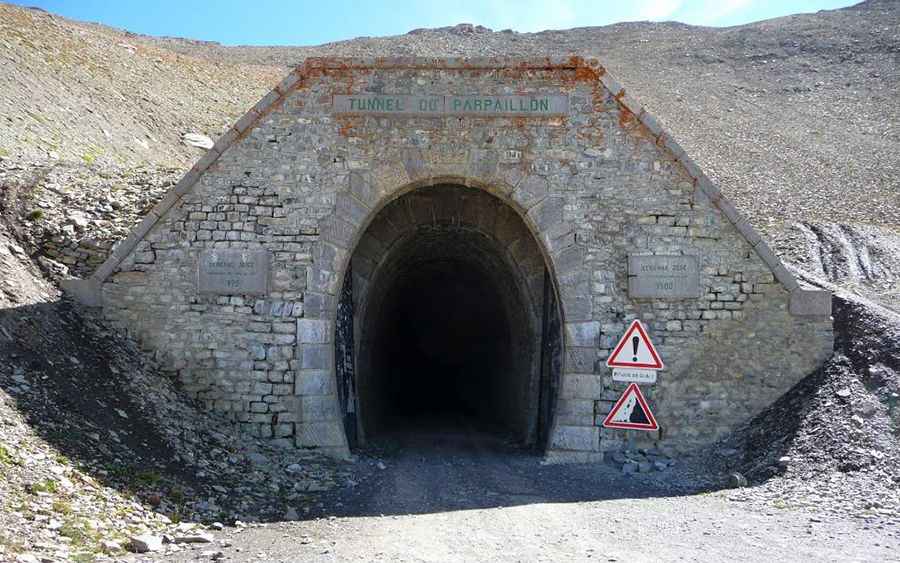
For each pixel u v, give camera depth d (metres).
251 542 8.00
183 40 73.25
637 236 12.65
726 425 12.38
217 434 11.69
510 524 8.89
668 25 80.44
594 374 12.43
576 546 7.82
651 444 12.34
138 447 10.03
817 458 10.66
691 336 12.50
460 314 23.34
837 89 55.34
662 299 12.54
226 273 12.46
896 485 9.73
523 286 15.58
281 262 12.52
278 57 64.94
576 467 12.04
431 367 25.20
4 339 10.16
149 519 8.29
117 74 35.38
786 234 22.83
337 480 11.15
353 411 14.28
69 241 13.48
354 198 12.62
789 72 60.28
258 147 12.70
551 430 12.61
